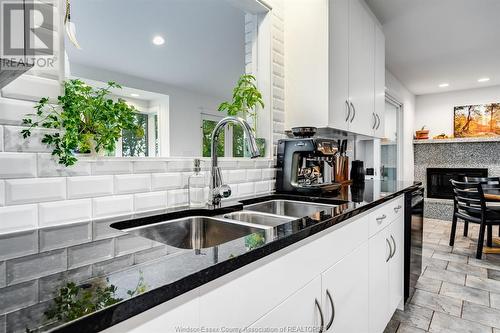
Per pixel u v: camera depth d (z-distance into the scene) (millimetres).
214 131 1309
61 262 598
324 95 1801
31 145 875
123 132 1227
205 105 2209
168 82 2365
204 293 583
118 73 1990
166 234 1120
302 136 1771
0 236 803
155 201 1206
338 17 1913
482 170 5254
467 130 5566
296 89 1927
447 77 4781
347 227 1192
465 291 2400
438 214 5281
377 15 2770
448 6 2611
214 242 1188
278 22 1940
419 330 1870
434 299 2271
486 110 5387
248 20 1972
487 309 2113
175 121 1938
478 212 3223
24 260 612
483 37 3262
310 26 1863
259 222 1328
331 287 1058
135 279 506
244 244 710
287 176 1796
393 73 4562
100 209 1032
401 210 2043
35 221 883
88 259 615
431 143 5738
